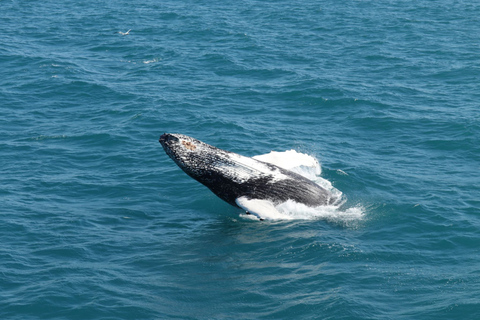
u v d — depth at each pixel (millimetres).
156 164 56438
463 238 40719
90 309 33875
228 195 45750
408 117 67438
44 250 40812
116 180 53281
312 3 144625
